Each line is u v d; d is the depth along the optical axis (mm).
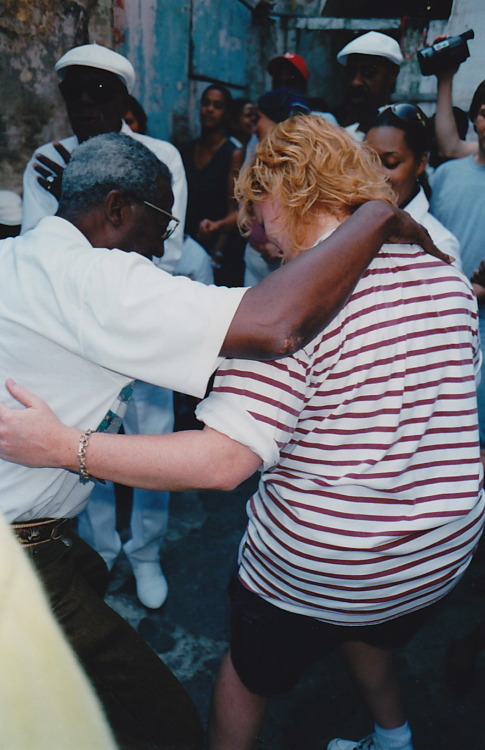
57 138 3385
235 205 3998
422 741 1922
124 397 1285
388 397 1122
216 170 4047
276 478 1223
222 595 2494
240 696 1464
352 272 1041
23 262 1178
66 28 3295
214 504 3059
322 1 5766
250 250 3221
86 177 1234
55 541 1315
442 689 2094
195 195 4102
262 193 1205
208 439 1073
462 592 2529
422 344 1145
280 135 1191
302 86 4043
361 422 1129
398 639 1429
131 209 1256
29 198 2363
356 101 3197
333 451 1150
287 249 1237
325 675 2131
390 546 1185
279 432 1071
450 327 1169
